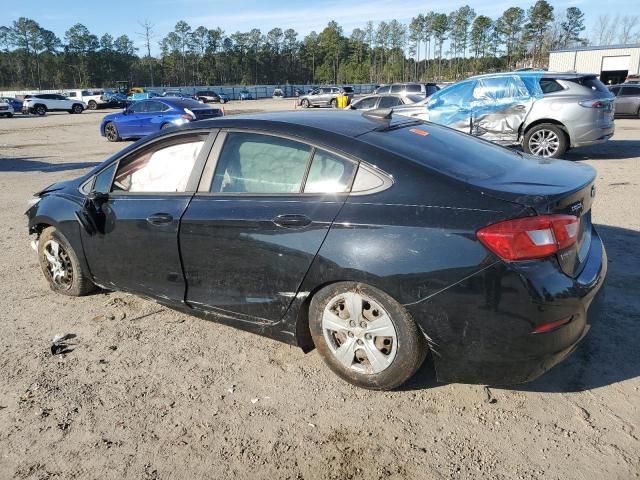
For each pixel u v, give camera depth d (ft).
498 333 8.48
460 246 8.51
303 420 9.37
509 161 10.90
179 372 11.03
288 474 8.14
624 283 14.28
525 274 8.27
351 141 10.05
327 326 10.09
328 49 464.65
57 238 14.46
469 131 34.99
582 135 31.99
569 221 8.70
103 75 401.49
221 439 8.97
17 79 395.14
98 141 62.23
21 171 39.83
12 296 15.15
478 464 8.16
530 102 32.78
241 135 11.25
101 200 13.07
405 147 10.11
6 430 9.33
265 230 10.21
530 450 8.40
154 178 12.46
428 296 8.70
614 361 10.73
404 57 437.58
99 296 15.01
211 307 11.45
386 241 8.97
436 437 8.80
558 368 10.60
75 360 11.62
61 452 8.76
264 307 10.66
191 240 11.29
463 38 401.08
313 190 10.07
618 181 27.53
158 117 57.31
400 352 9.29
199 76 434.30
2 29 395.34
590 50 159.22
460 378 9.12
